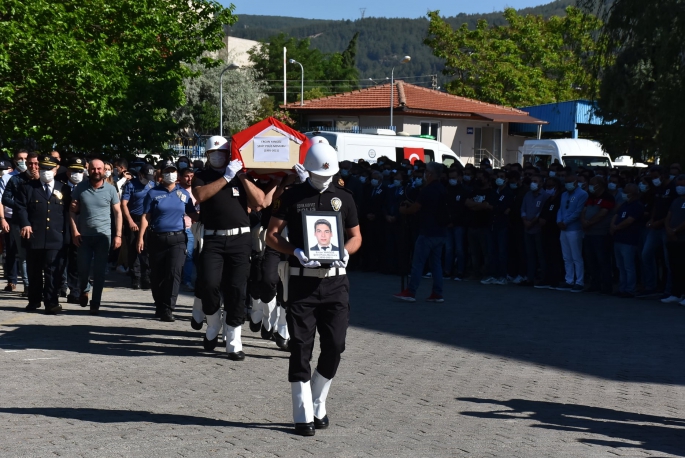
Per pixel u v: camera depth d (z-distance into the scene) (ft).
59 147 63.62
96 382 23.84
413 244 54.34
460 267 53.47
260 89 222.69
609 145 68.23
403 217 43.19
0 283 45.98
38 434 18.51
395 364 27.43
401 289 44.86
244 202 27.53
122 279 48.75
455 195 53.16
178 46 74.23
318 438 18.70
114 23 65.92
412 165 62.49
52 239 35.76
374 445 18.21
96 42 61.00
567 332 34.47
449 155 77.00
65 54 55.26
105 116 59.93
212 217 27.25
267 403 21.85
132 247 44.62
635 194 45.29
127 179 50.85
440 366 27.35
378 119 130.31
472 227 52.65
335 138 71.20
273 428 19.49
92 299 35.99
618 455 18.20
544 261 49.57
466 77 187.21
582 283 47.98
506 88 182.80
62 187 36.42
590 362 28.78
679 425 21.13
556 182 49.62
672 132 57.11
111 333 31.50
